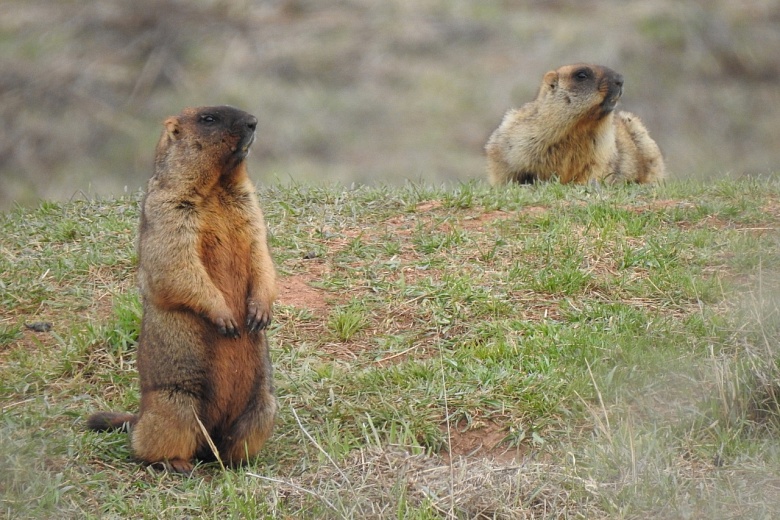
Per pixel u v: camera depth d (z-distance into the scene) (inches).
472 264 494.0
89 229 542.3
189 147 373.7
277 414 395.2
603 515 330.3
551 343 426.3
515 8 1469.0
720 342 420.5
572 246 500.7
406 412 390.6
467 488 339.3
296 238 523.5
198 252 372.2
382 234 528.7
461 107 1250.0
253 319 373.4
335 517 333.7
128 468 369.1
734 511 327.0
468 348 432.5
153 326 369.7
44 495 349.4
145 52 1344.7
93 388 422.9
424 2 1486.2
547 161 684.1
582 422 385.1
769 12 1444.4
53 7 1408.7
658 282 468.8
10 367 432.5
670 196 574.2
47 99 1252.5
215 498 347.3
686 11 1412.4
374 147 1188.5
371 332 451.2
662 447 361.7
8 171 1162.0
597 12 1455.5
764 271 472.7
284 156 1178.0
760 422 378.9
